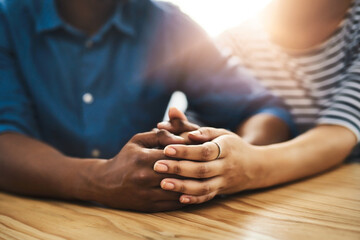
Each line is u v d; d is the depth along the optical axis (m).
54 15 0.65
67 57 0.66
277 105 0.65
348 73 0.61
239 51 0.77
